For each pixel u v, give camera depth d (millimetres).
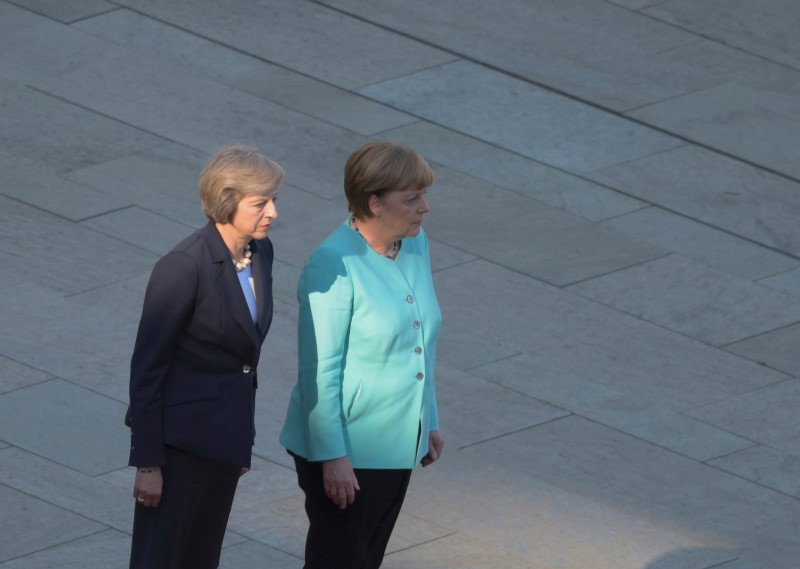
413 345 19438
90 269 32500
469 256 34594
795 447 28406
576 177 38781
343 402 19281
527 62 44375
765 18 48625
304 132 39438
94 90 40406
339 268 18938
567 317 32562
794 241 36750
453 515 25266
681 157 40188
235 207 18203
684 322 32844
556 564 24031
